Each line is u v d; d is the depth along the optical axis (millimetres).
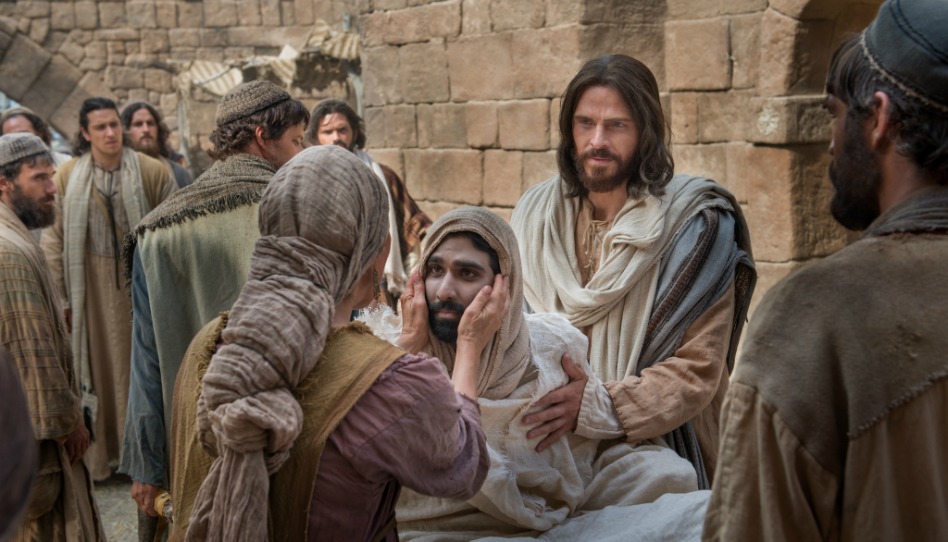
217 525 1444
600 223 2598
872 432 1275
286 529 1514
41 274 3084
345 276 1578
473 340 1911
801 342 1324
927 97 1291
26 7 13922
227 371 1447
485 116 6055
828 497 1309
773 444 1319
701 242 2447
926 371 1266
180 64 13609
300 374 1490
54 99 14156
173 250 2787
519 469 2021
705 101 5316
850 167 1404
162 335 2791
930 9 1319
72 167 4926
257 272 1525
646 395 2270
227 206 2809
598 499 2172
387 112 6902
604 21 5328
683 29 5344
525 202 2766
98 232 4773
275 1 13562
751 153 5062
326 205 1542
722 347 2387
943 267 1292
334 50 10570
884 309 1290
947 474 1296
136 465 2801
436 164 6535
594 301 2436
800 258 5004
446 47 6277
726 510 1375
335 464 1510
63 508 3137
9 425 1016
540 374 2102
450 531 2027
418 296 2045
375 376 1532
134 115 6176
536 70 5617
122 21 13984
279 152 2939
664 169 2523
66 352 3184
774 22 4855
